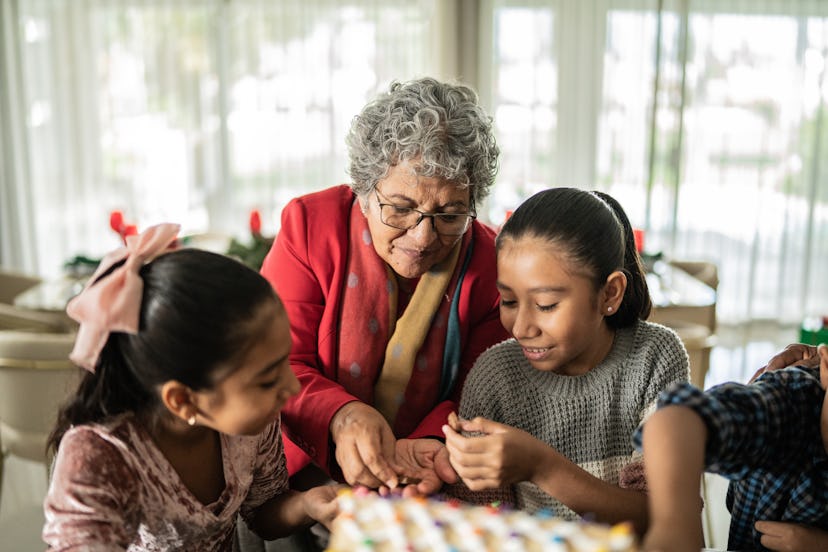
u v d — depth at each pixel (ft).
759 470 3.43
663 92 17.28
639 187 17.63
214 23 16.42
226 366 3.18
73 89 16.33
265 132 16.96
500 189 17.58
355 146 4.30
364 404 4.31
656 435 2.69
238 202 17.19
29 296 10.57
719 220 17.74
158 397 3.36
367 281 4.65
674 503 2.52
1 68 16.02
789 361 4.01
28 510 9.71
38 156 16.56
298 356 4.71
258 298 3.24
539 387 4.20
